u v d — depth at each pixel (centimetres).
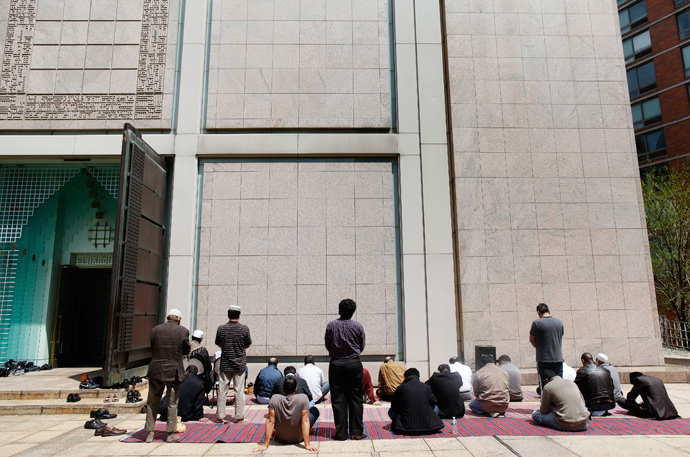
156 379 545
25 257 1140
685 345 1741
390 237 1047
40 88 1089
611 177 1075
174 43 1115
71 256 1158
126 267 862
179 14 1130
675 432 570
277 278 1016
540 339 683
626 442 528
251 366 976
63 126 1074
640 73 2992
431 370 978
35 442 560
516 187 1059
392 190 1068
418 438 552
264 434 575
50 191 1151
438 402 649
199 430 597
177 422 590
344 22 1138
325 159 1074
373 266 1032
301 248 1033
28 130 1075
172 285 1002
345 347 559
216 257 1024
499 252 1030
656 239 2086
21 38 1114
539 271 1026
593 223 1052
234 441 550
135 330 898
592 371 668
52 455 509
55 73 1097
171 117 1081
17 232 1145
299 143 1065
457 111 1087
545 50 1124
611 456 480
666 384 937
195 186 1049
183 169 1051
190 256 1016
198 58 1101
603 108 1105
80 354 1250
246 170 1065
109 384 797
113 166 1140
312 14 1138
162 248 1048
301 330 997
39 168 1155
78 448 532
